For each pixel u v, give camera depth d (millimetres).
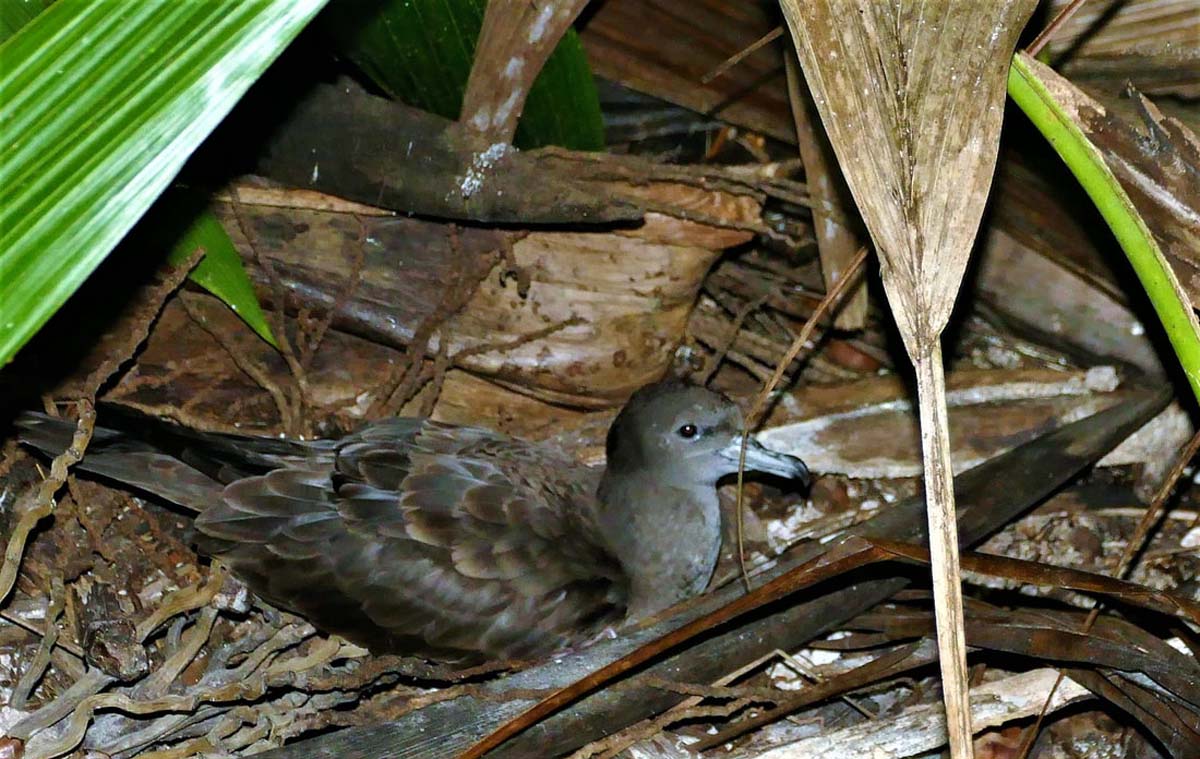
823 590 5711
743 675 6152
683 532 6391
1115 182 3385
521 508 6012
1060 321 7281
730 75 7070
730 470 6387
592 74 6770
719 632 5559
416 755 5168
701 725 5973
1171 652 5652
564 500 6277
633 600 6340
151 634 5672
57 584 5371
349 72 6719
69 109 2961
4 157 2930
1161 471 6805
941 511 3352
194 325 6500
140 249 6031
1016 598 6484
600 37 6973
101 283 6195
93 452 5625
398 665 5371
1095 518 6797
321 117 6066
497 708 5270
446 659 5812
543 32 5855
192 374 6551
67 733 5051
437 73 6160
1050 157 6285
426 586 5734
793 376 7406
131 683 5359
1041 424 6844
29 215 2943
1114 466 6898
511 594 5836
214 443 5844
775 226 7676
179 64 2990
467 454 6184
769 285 7500
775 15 6449
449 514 5828
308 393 6418
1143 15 5277
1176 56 5406
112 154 2973
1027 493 6195
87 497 5977
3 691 5465
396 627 5727
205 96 3004
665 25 6762
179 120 2994
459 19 5961
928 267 3398
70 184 2957
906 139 3461
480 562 5805
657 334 6707
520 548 5895
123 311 6266
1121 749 5957
